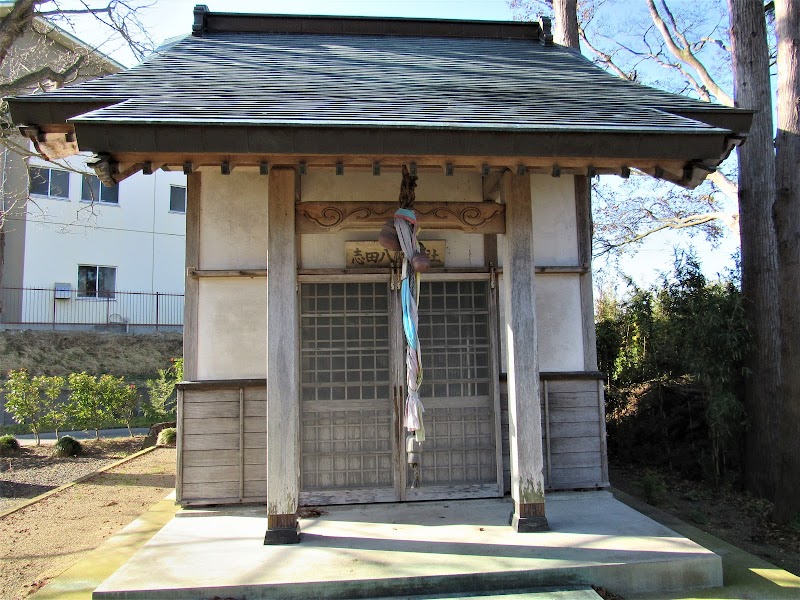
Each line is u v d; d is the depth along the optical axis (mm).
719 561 4070
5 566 4766
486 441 5711
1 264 13398
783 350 6805
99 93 4406
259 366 5672
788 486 6562
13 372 12258
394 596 3760
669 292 8305
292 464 4430
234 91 4625
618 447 9227
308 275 5617
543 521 4598
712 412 7266
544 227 6172
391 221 4754
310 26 7648
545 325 6059
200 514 5301
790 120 6906
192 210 5750
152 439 11414
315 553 4199
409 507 5328
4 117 10258
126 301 20219
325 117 3895
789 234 6836
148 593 3635
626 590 3957
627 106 4801
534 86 5441
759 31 7867
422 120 3938
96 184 19875
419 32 7832
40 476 9102
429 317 5770
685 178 4492
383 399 5629
